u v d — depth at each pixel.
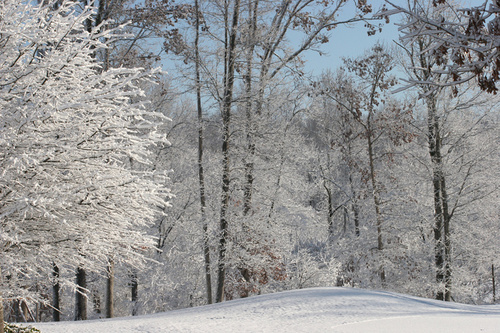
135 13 13.70
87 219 6.70
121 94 6.62
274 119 18.56
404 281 21.22
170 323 7.34
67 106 6.12
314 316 7.76
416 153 20.67
